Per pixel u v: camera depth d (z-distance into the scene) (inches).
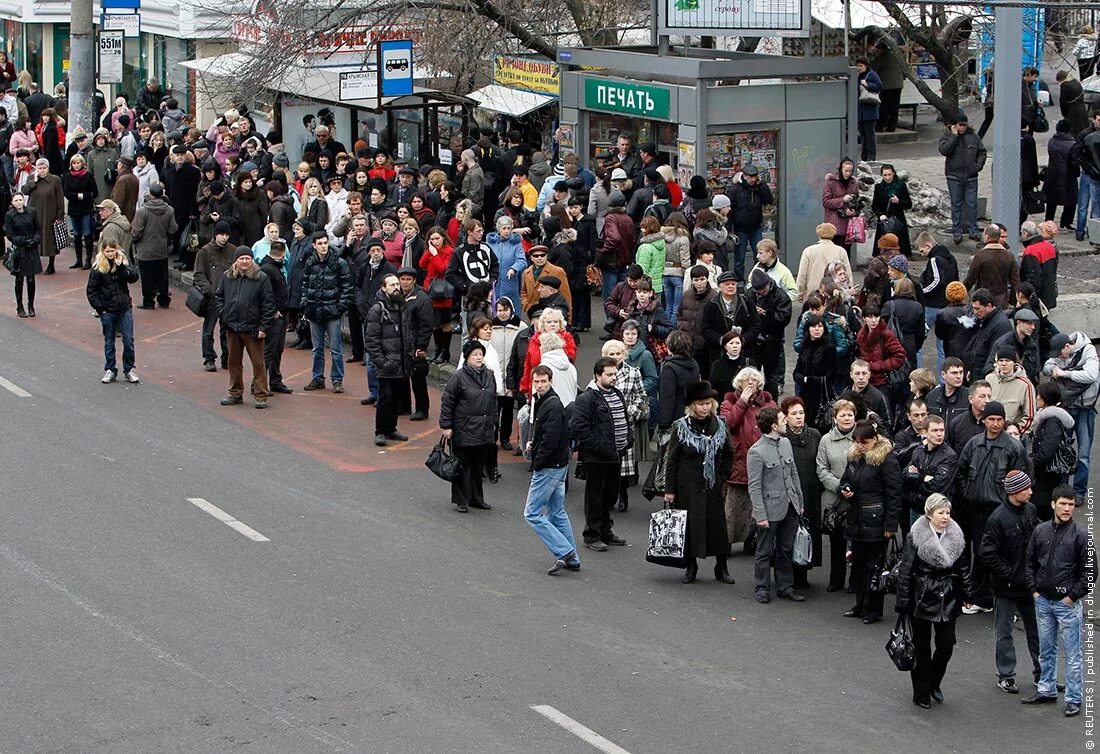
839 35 1641.2
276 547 741.9
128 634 627.8
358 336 1109.7
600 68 1328.7
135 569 703.1
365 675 595.2
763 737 558.6
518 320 924.6
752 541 761.0
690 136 1197.7
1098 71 1657.2
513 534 784.9
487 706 570.9
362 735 541.0
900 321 890.7
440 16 1371.8
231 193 1243.8
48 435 916.6
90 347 1136.8
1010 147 956.6
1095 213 1317.7
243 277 987.9
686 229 1043.3
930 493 689.0
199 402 1007.0
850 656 649.0
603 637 651.5
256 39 1448.1
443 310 1063.6
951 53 1395.2
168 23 2030.0
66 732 538.6
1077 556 595.2
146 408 987.9
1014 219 965.2
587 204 1170.0
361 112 1502.2
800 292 1021.2
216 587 684.1
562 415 724.0
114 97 2075.5
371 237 1058.1
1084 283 1175.6
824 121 1226.0
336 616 656.4
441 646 629.0
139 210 1238.9
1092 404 810.8
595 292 1248.2
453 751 530.3
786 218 1227.2
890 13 1344.7
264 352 1026.7
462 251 1037.8
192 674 590.2
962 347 867.4
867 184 1375.5
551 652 629.9
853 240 1189.7
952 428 727.7
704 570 755.4
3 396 996.6
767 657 641.6
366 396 1037.2
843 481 687.7
